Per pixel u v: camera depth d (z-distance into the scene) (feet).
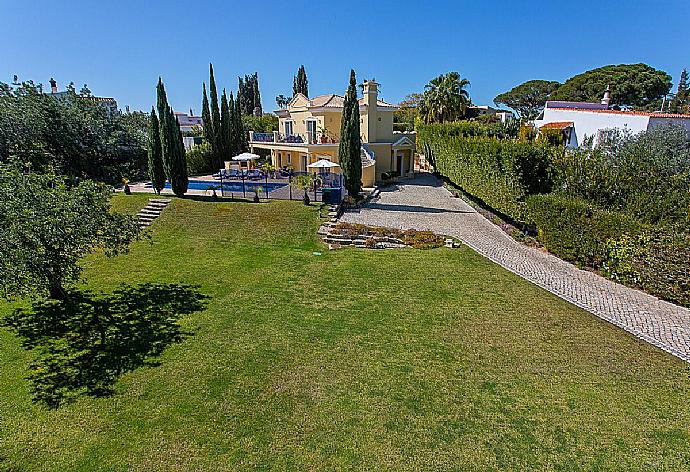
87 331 33.83
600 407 22.99
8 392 25.73
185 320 35.73
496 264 49.21
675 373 26.08
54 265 32.22
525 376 26.13
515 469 18.95
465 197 93.09
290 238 63.31
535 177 61.16
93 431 22.09
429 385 25.45
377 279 44.91
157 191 85.35
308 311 37.06
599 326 32.71
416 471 18.97
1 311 37.32
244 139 139.54
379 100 134.21
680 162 50.67
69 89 99.60
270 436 21.34
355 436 21.20
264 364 28.30
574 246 48.49
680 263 35.68
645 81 195.72
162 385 26.14
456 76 157.07
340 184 83.76
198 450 20.51
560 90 229.45
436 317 35.09
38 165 85.46
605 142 66.85
